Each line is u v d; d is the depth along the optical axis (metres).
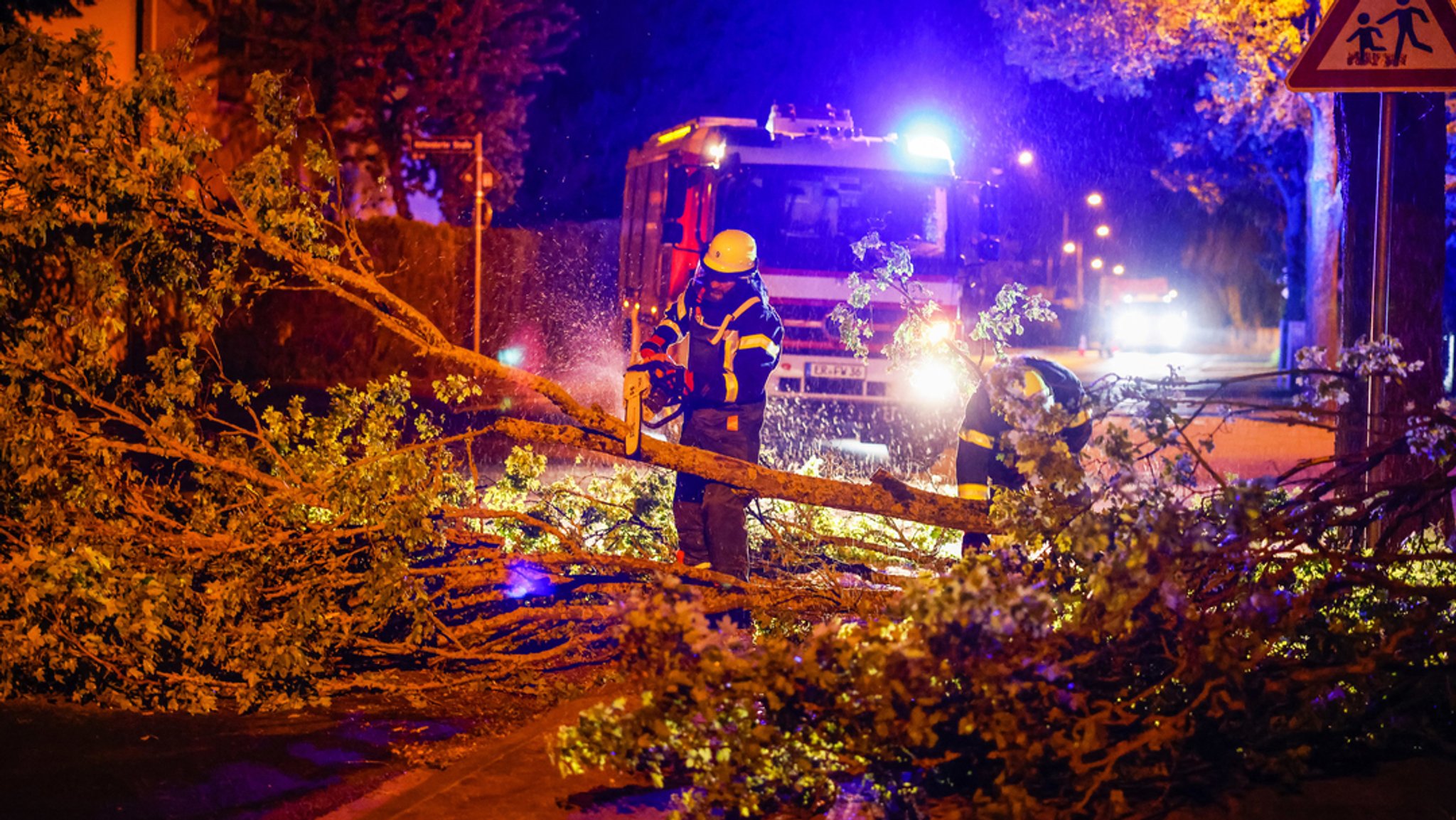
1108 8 51.25
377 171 52.34
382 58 49.91
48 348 10.92
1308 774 9.00
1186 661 8.42
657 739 7.90
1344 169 15.68
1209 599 9.34
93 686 10.38
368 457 10.95
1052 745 8.14
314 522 12.13
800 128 28.52
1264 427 39.66
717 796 7.91
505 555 12.20
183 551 10.91
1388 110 13.86
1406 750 9.45
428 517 11.32
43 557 9.69
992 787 8.83
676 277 27.72
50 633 9.85
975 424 11.48
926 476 25.59
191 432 11.38
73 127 10.67
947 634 7.93
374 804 8.59
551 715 10.48
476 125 54.22
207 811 8.24
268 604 11.38
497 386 44.09
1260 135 59.19
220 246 11.58
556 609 11.38
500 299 51.81
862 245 16.44
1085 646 8.85
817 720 8.23
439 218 57.31
